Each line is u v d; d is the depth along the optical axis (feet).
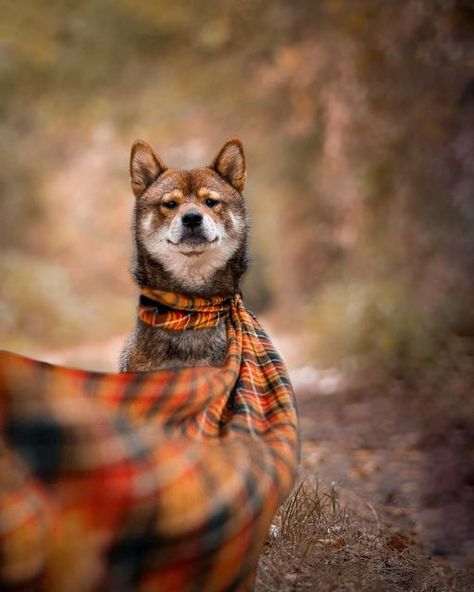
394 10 47.83
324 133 64.08
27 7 66.59
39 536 9.61
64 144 92.32
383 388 40.47
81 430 10.37
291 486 13.02
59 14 67.00
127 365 19.17
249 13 61.67
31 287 79.71
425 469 26.17
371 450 29.73
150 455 10.69
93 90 73.51
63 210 99.30
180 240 19.07
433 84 45.47
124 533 10.16
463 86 42.83
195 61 68.69
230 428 13.47
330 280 68.18
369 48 50.67
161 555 10.46
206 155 84.48
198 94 71.56
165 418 12.48
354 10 50.78
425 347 41.60
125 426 10.81
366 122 53.47
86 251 101.76
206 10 63.41
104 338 80.74
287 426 14.07
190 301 18.49
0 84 73.77
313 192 71.51
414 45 46.75
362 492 24.44
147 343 18.70
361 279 56.39
